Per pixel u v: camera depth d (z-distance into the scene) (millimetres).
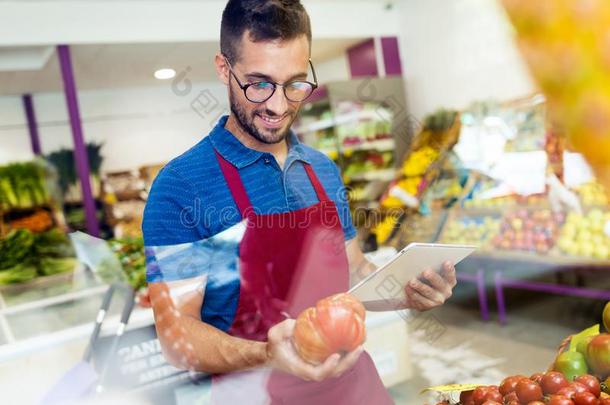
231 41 1074
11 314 1793
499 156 2271
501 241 2967
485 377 1251
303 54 1092
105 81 2404
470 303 2789
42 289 1960
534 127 2266
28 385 1590
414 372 1202
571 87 209
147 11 1974
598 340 953
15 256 2039
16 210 2271
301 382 1099
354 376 1146
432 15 1670
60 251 2156
